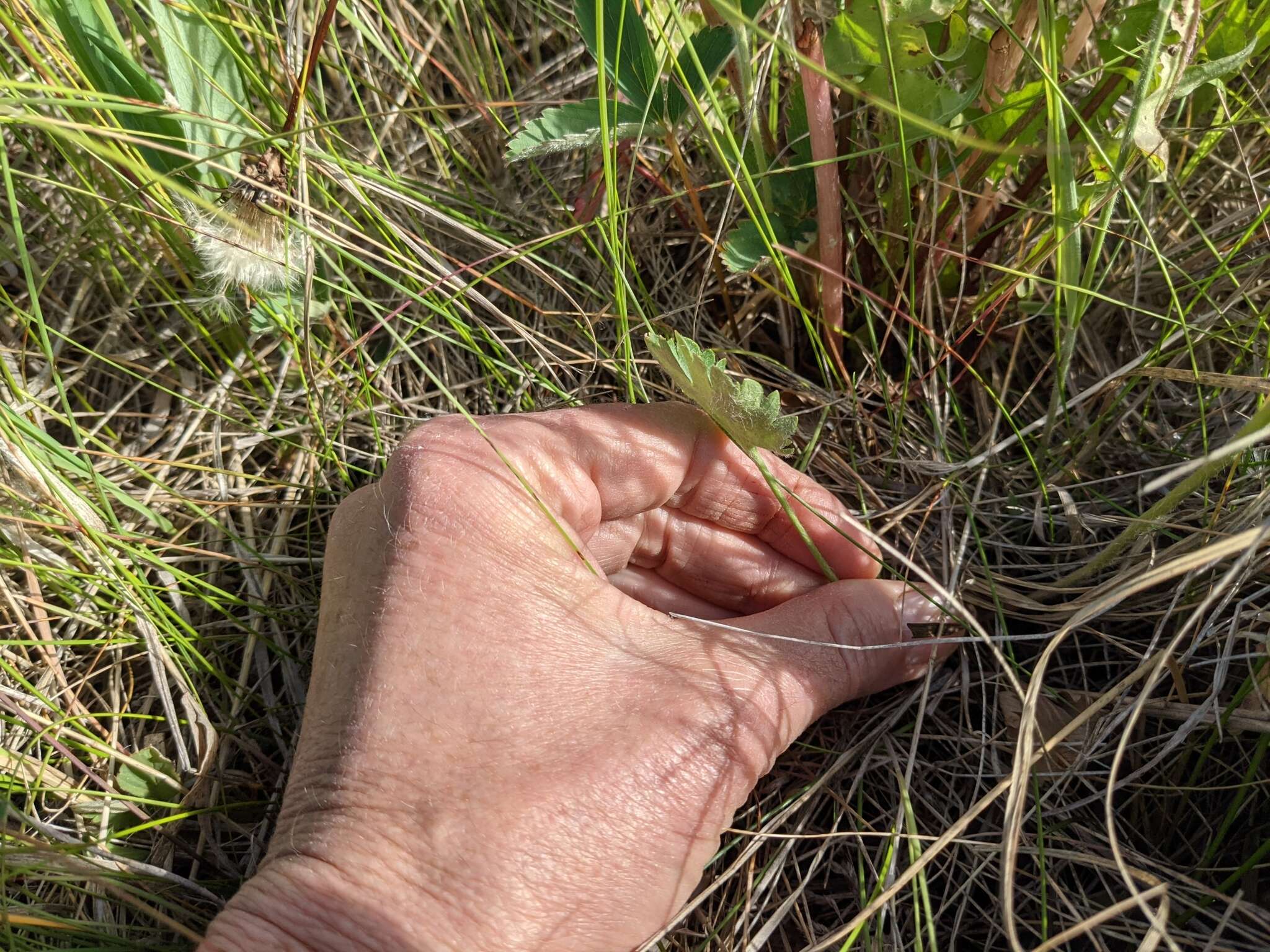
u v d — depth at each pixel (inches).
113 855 7.9
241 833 8.8
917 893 7.8
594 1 8.3
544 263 9.8
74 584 9.2
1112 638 8.5
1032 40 8.4
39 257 11.0
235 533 10.1
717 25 8.2
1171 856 8.1
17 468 8.7
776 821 8.3
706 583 9.1
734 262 8.7
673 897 7.1
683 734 7.0
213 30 8.6
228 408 10.7
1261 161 10.3
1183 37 7.0
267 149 8.2
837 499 8.8
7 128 10.9
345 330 10.8
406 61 11.2
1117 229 10.4
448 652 7.0
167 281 10.9
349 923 6.5
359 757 6.9
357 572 7.3
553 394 10.7
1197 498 9.0
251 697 9.2
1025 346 10.5
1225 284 9.8
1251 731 7.9
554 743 6.9
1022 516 9.6
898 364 10.6
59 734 8.5
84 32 8.5
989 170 8.9
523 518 7.4
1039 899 8.0
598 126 8.3
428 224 11.0
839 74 7.9
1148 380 10.0
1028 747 6.3
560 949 6.7
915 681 9.0
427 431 7.8
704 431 8.4
